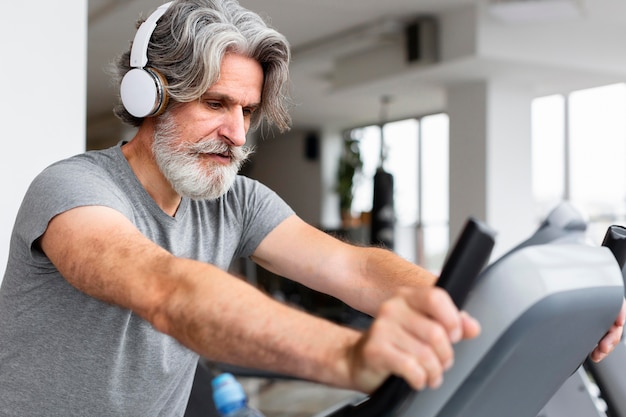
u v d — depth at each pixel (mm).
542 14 5473
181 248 1268
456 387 699
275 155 12742
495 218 7098
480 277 690
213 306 727
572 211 833
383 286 1210
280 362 685
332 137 12031
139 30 1191
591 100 7961
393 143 10734
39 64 2303
